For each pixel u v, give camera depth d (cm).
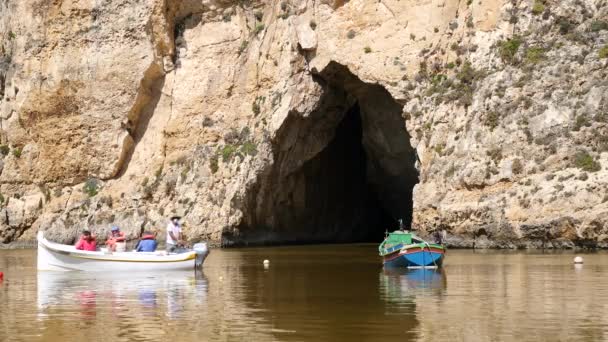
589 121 4784
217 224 6031
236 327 2072
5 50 7006
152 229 6256
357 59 5938
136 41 6556
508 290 2700
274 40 6316
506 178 4903
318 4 6125
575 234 4509
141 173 6538
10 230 6612
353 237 7119
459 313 2225
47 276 3488
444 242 5072
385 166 6419
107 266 3684
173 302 2538
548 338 1869
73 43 6688
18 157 6731
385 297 2569
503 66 5272
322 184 6731
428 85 5672
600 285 2792
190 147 6462
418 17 5834
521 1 5412
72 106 6644
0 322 2191
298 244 6288
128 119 6569
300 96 6131
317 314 2248
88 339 1950
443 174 5222
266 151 6119
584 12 5188
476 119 5200
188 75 6581
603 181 4509
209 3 6600
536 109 4984
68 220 6494
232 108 6412
